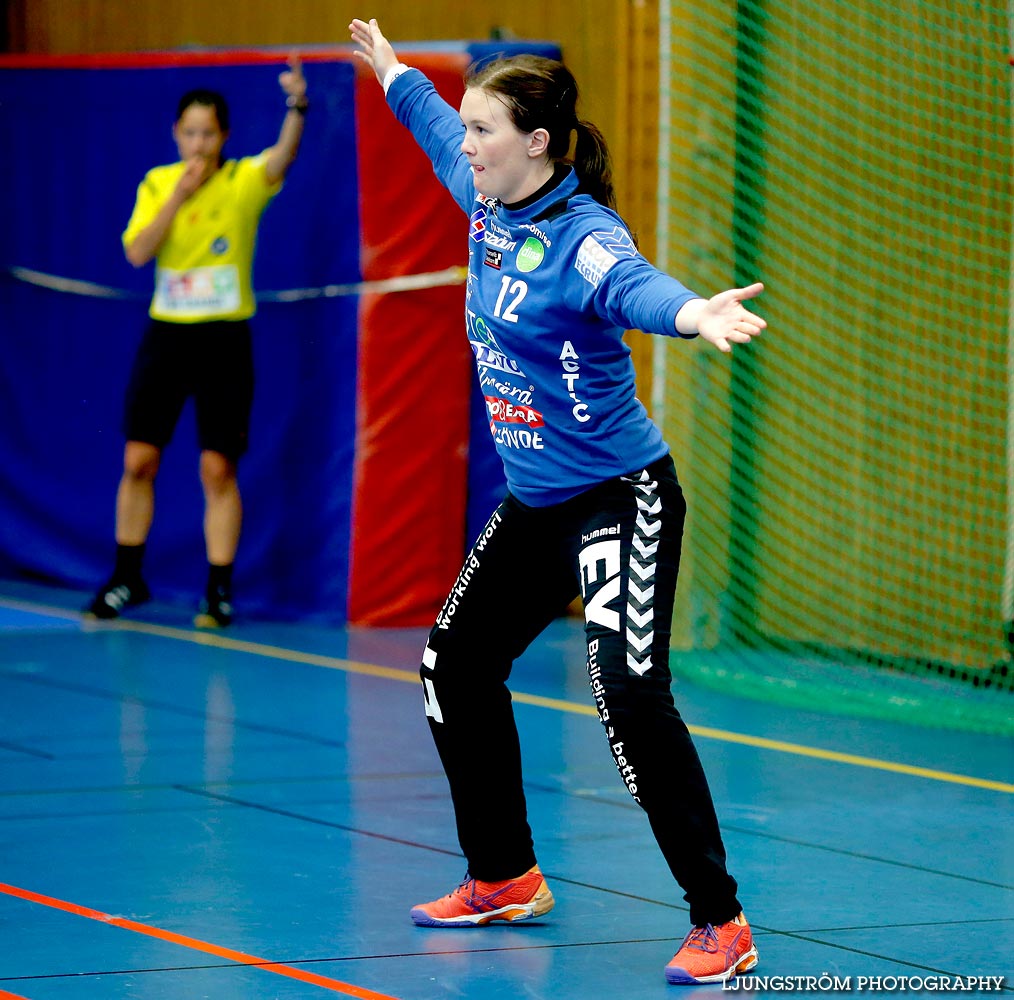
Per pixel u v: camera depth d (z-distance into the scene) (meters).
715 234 24.88
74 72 29.64
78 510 30.95
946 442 24.44
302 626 27.62
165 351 26.77
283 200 27.48
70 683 22.34
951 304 24.25
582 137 11.02
